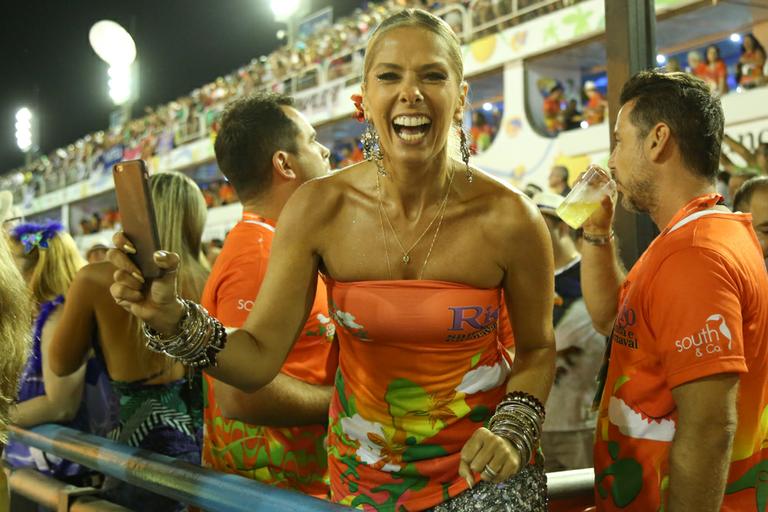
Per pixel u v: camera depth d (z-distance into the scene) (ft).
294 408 6.56
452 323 5.24
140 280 4.59
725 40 27.43
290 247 5.46
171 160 50.47
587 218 6.77
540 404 5.20
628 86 6.05
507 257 5.32
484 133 33.04
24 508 9.12
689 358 5.08
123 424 8.00
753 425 5.38
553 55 28.14
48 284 9.27
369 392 5.50
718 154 5.79
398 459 5.49
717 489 5.09
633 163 5.92
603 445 5.92
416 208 5.28
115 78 57.36
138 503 7.75
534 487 5.36
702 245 5.21
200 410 8.23
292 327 5.52
